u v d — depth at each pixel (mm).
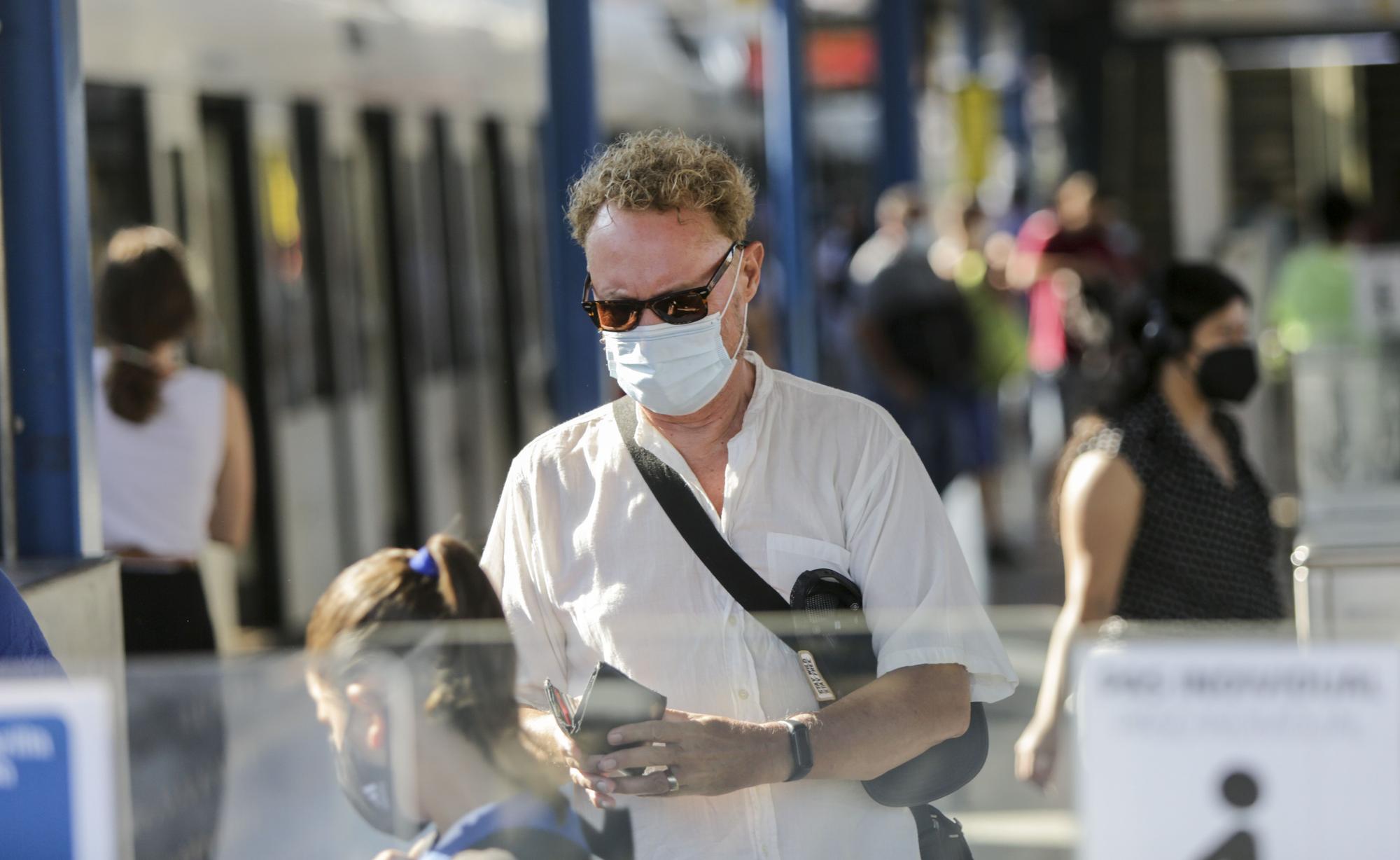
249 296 15383
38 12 7512
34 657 5035
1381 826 3523
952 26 41969
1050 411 32875
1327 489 9648
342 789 4371
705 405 4988
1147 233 38312
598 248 4883
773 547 4895
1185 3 29703
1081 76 35844
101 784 3627
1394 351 9906
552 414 24984
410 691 4418
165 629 9352
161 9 13914
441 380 20344
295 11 16578
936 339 19812
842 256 29000
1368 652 3541
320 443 16844
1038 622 4551
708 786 4582
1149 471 7258
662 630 4871
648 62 29359
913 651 4750
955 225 24203
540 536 5023
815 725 4648
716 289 4859
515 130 23453
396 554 4621
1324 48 36219
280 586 15703
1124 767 3629
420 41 19797
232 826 4293
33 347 7609
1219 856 3609
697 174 4855
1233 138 41469
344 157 17656
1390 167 40969
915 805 4660
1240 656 3574
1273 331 15375
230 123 15234
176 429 9453
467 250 21484
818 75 36406
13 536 7609
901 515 4922
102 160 12992
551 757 4562
